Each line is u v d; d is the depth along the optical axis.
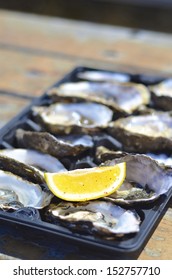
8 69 0.75
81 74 0.68
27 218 0.43
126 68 0.75
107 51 0.81
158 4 1.53
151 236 0.45
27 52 0.80
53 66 0.76
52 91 0.61
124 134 0.54
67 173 0.46
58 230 0.42
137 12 1.55
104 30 0.88
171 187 0.47
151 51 0.81
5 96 0.67
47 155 0.51
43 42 0.84
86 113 0.58
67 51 0.81
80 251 0.43
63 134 0.55
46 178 0.45
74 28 0.89
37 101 0.61
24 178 0.47
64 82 0.66
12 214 0.44
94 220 0.42
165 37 0.86
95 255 0.42
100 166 0.48
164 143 0.53
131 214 0.43
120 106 0.60
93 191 0.45
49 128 0.55
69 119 0.58
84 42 0.84
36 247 0.44
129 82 0.66
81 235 0.41
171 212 0.48
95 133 0.55
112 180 0.45
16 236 0.44
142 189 0.47
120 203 0.45
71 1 1.59
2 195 0.47
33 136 0.52
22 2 1.61
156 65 0.77
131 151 0.54
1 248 0.43
